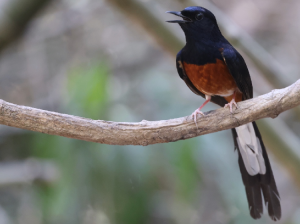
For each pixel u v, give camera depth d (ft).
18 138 40.16
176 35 35.14
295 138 35.63
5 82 48.26
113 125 23.89
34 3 29.76
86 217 34.76
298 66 57.47
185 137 24.47
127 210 31.40
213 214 43.60
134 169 31.63
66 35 50.70
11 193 41.06
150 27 35.27
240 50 35.53
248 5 60.95
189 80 30.99
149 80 41.19
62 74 48.01
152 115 37.78
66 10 50.11
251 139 29.78
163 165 32.71
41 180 33.63
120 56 51.52
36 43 49.19
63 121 23.20
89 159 31.76
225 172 36.27
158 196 39.37
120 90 42.47
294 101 22.97
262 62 35.37
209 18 28.60
